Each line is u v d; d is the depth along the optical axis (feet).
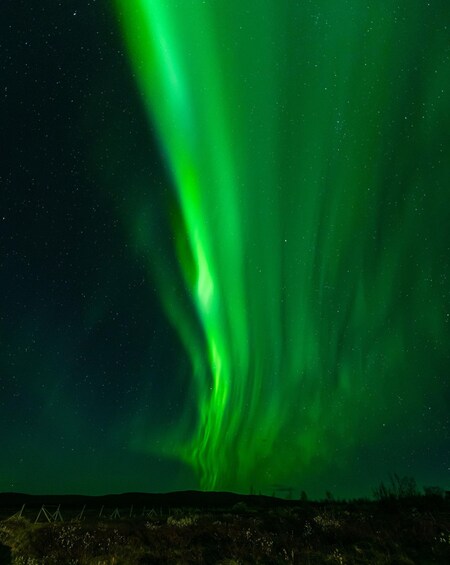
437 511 66.08
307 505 84.79
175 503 155.12
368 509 73.67
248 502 112.98
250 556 42.93
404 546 44.80
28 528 57.41
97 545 48.73
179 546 47.75
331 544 47.55
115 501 170.40
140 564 41.47
